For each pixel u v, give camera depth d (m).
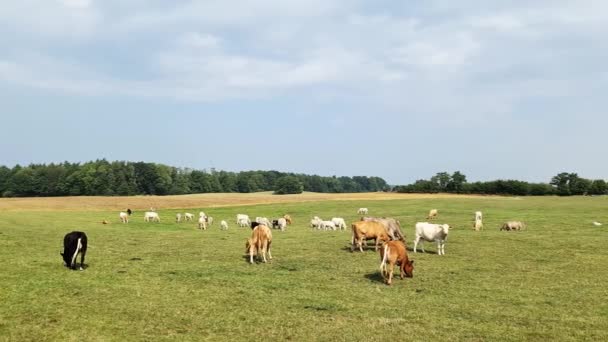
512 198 88.25
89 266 19.33
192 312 12.86
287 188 138.50
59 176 141.00
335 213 61.44
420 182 136.88
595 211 54.03
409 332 11.46
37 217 47.19
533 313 13.13
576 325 12.07
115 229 38.84
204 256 22.84
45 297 13.94
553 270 19.44
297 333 11.28
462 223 44.34
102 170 138.25
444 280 17.39
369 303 14.05
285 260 21.72
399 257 17.36
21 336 10.61
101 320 11.98
